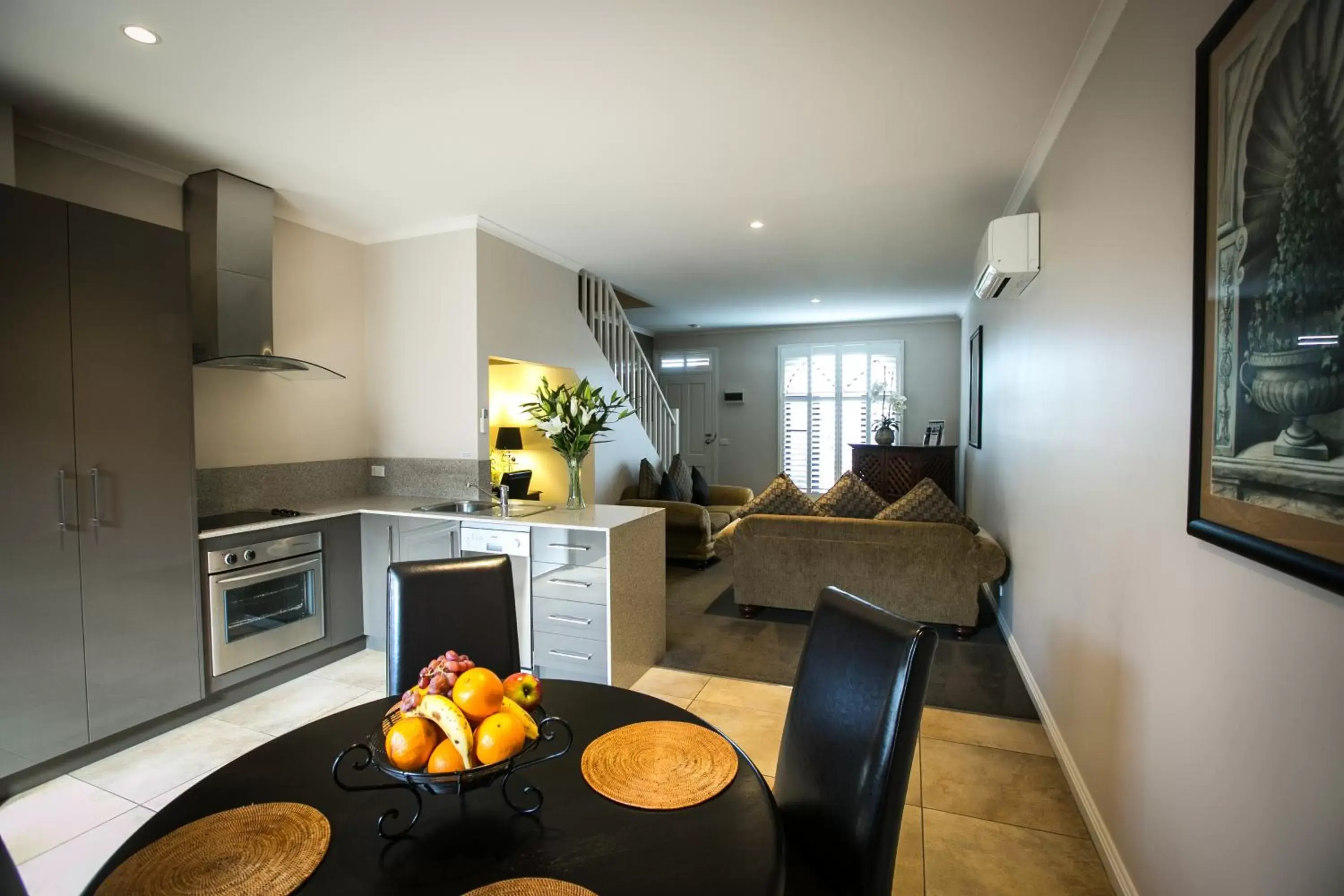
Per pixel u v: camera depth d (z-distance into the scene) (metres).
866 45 2.15
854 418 8.62
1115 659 1.88
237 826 1.07
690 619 4.22
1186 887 1.41
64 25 2.01
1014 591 3.58
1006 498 3.96
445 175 3.28
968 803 2.21
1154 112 1.64
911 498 3.99
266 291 3.40
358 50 2.17
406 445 4.17
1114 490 1.91
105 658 2.50
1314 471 0.96
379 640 3.65
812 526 4.00
